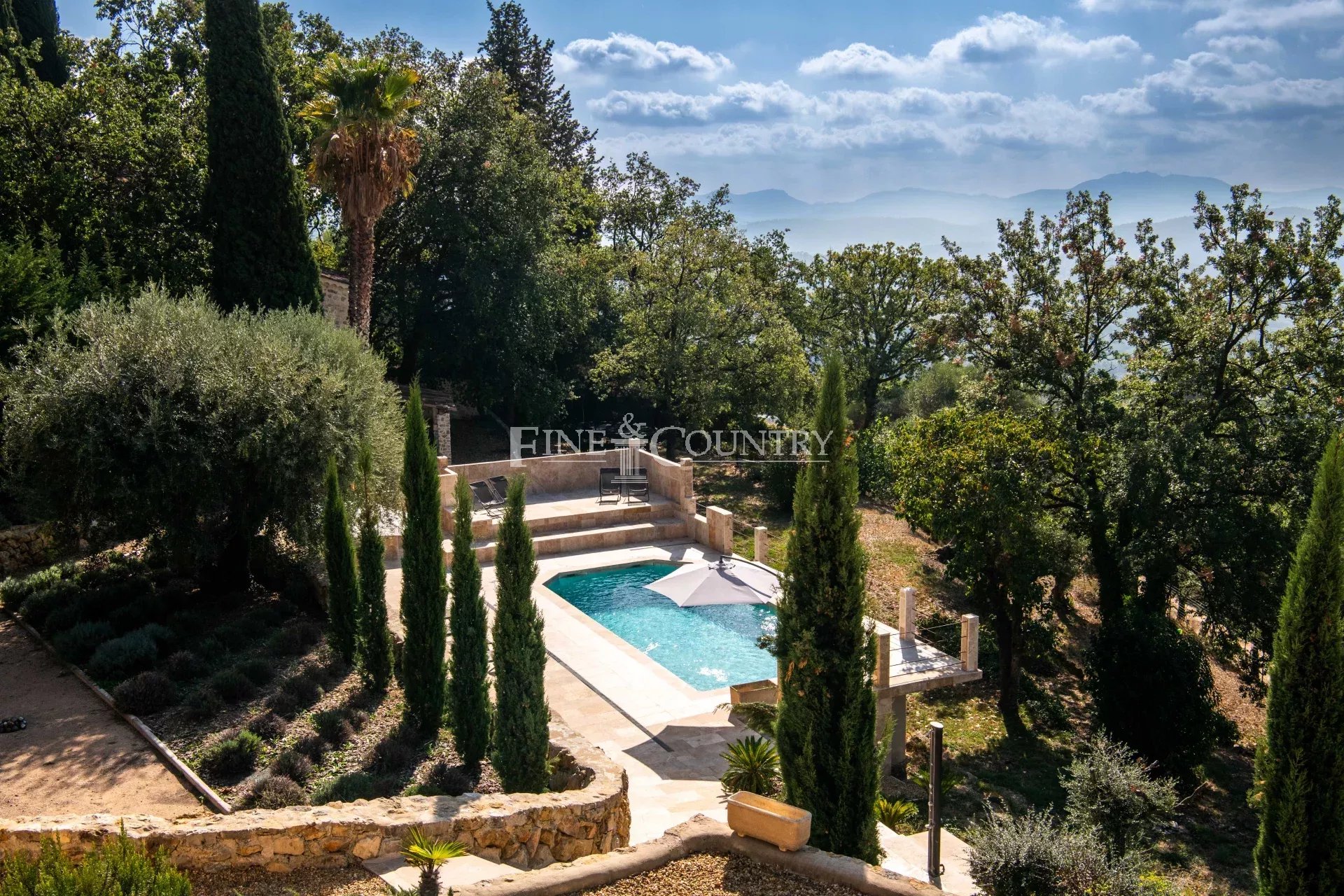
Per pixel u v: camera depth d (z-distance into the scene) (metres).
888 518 31.58
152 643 13.02
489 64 44.50
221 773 10.02
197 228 24.61
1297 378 21.36
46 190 23.20
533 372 35.19
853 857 7.90
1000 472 20.31
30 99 24.19
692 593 17.45
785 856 6.94
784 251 49.06
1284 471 20.22
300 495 15.43
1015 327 24.16
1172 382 22.36
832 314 45.62
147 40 33.22
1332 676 7.70
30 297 18.20
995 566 20.70
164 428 14.27
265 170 23.30
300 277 24.11
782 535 27.80
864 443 34.84
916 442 22.97
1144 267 23.94
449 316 33.22
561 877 6.50
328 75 23.73
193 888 7.14
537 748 9.92
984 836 9.52
